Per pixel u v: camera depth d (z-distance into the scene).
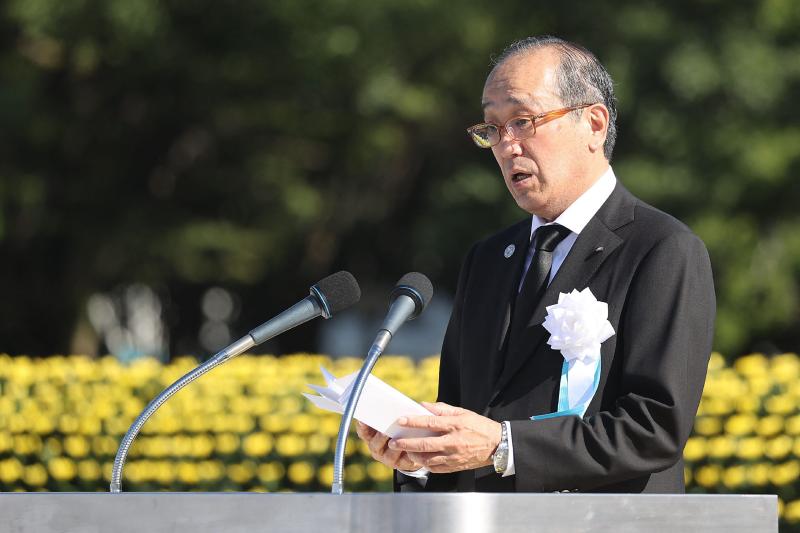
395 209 57.38
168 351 64.81
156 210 52.41
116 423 22.83
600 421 10.98
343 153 52.56
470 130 12.47
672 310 11.30
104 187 51.94
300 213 51.81
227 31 46.53
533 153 12.05
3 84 45.62
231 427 22.61
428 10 44.38
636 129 42.62
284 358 27.14
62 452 23.12
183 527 8.90
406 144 53.28
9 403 23.23
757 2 42.00
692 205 42.47
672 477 11.66
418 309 11.36
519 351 11.95
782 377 22.56
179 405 22.94
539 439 10.86
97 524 8.96
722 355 44.25
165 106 50.44
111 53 45.31
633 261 11.71
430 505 8.89
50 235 52.84
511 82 12.15
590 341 11.34
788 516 21.67
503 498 8.95
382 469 22.38
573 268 11.96
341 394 10.69
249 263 54.78
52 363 25.03
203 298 63.84
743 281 43.31
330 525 8.85
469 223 47.56
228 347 11.26
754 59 41.22
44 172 49.47
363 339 63.91
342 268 61.66
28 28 42.72
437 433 10.79
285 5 44.56
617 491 11.45
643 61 42.19
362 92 46.62
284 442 22.28
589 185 12.27
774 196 43.28
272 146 53.09
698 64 41.12
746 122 42.16
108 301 61.78
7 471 22.83
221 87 49.25
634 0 43.06
